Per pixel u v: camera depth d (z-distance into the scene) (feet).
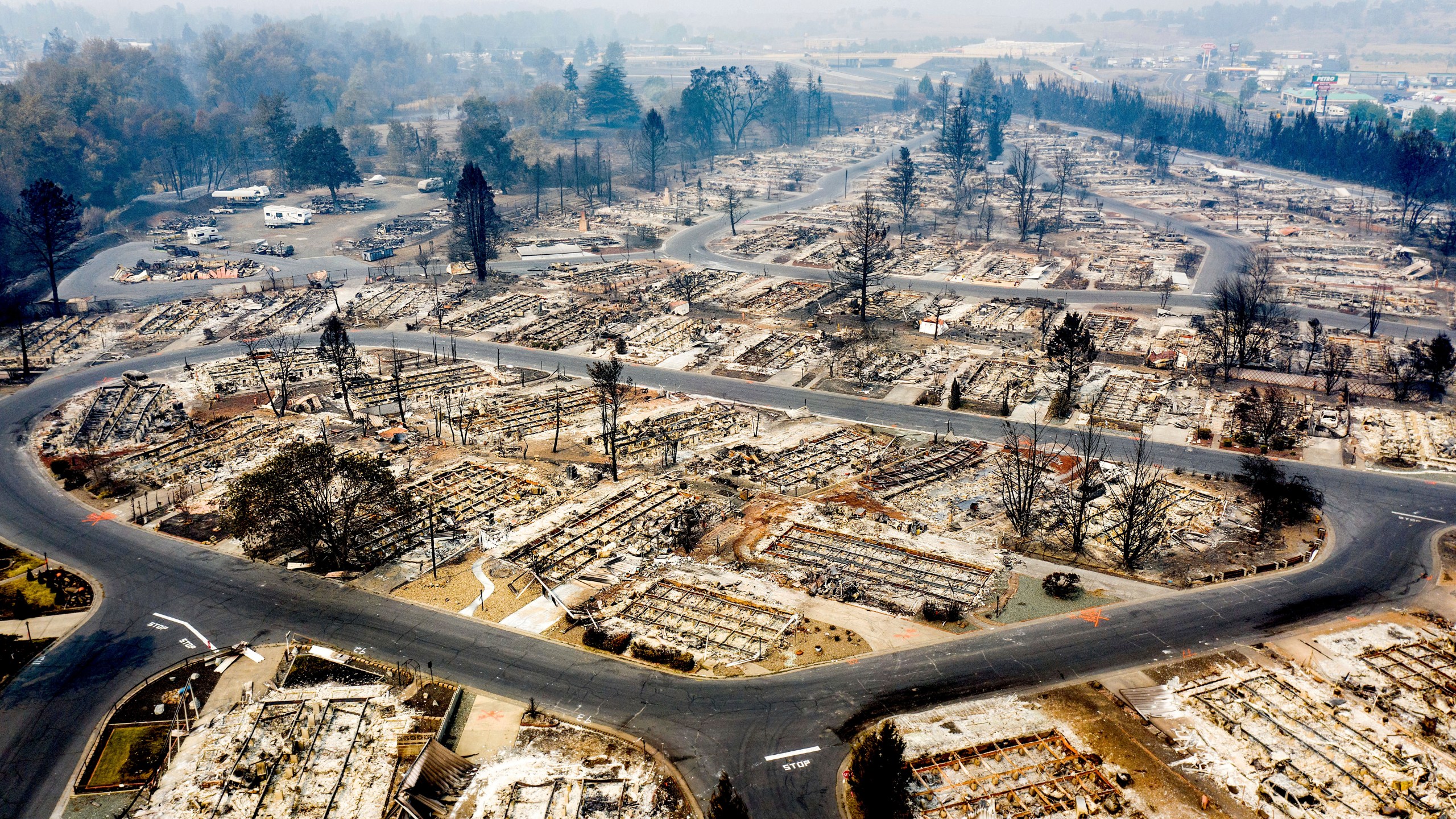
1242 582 250.57
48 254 487.61
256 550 255.09
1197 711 199.52
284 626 229.25
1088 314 492.95
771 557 261.44
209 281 556.92
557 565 255.70
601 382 317.01
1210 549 266.77
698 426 352.28
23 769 183.52
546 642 223.30
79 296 522.88
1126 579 251.39
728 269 592.19
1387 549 265.95
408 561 258.57
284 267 589.73
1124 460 323.37
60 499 292.61
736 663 215.31
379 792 177.88
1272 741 190.90
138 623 230.07
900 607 237.04
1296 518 283.18
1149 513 263.49
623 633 223.71
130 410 364.17
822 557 261.85
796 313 497.05
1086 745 189.37
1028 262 614.34
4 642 221.66
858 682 208.33
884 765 169.37
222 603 238.68
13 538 268.41
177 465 316.81
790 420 359.05
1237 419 355.77
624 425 350.43
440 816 171.63
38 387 388.37
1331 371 377.71
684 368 416.46
